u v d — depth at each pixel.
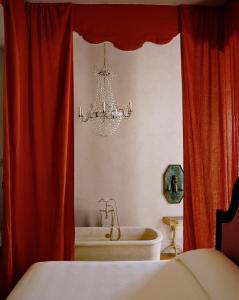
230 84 2.58
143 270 1.85
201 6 2.66
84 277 1.74
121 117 3.61
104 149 3.63
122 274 1.79
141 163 3.66
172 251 3.63
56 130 2.55
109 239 3.33
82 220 3.61
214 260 1.72
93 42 2.61
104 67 3.61
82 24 2.59
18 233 2.39
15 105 2.31
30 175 2.51
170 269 1.83
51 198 2.54
